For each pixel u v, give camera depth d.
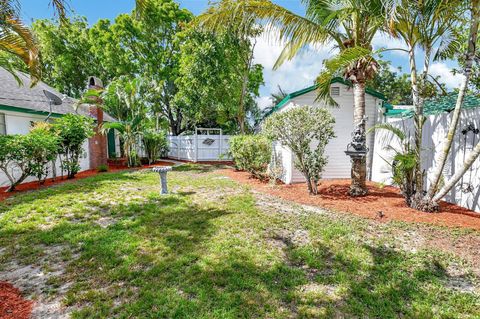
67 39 21.03
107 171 12.02
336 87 8.64
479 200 5.11
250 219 4.83
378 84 23.27
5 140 7.10
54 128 9.05
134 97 13.80
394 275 2.98
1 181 8.27
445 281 2.91
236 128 20.16
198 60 13.53
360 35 6.22
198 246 3.71
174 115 23.48
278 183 8.55
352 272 3.05
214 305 2.48
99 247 3.71
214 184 8.45
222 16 5.98
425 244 3.79
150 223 4.67
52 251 3.67
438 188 5.45
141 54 20.52
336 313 2.39
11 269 3.21
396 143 7.49
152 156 15.58
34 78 5.00
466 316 2.35
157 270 3.07
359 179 6.60
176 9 20.19
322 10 6.18
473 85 8.15
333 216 5.04
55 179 9.47
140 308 2.44
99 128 12.95
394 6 4.28
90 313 2.40
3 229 4.45
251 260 3.31
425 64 5.25
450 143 4.98
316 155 6.77
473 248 3.64
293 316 2.35
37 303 2.57
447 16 4.61
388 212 5.20
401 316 2.36
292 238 4.01
